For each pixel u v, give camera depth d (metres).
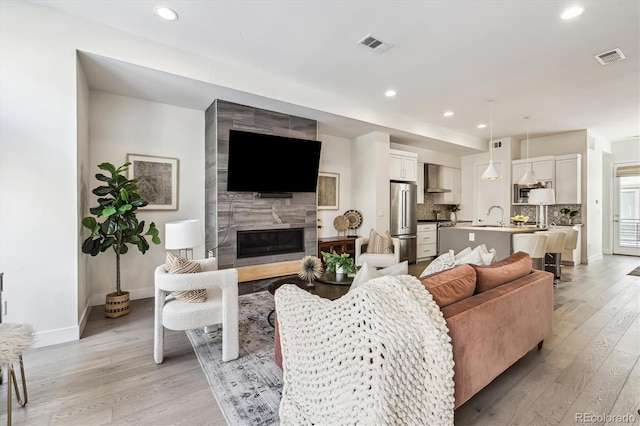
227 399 1.74
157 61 2.92
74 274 2.55
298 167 4.39
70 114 2.53
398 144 6.27
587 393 1.79
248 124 3.95
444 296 1.51
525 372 2.02
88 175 3.30
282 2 2.32
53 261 2.46
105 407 1.67
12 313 2.31
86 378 1.95
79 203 2.69
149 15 2.51
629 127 5.86
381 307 1.19
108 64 2.81
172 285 2.04
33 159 2.39
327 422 1.21
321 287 2.69
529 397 1.76
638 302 3.55
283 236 4.40
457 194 7.50
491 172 4.58
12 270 2.31
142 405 1.68
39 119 2.41
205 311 2.16
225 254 3.84
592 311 3.22
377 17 2.48
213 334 2.66
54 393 1.79
